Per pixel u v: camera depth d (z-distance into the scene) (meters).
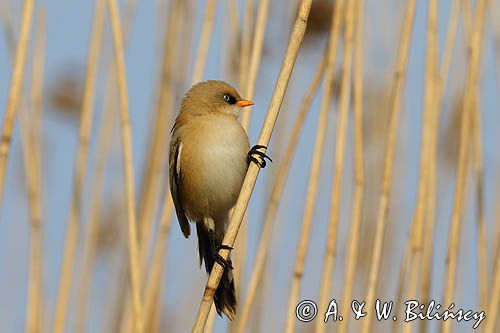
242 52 8.98
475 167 8.70
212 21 9.09
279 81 6.55
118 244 9.64
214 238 8.54
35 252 8.59
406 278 8.65
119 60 7.82
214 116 8.30
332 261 7.87
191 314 9.92
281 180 8.55
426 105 8.20
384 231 7.93
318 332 7.81
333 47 8.03
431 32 8.25
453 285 7.99
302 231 7.86
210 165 8.13
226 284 7.63
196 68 8.98
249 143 8.26
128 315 9.29
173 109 9.52
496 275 7.93
